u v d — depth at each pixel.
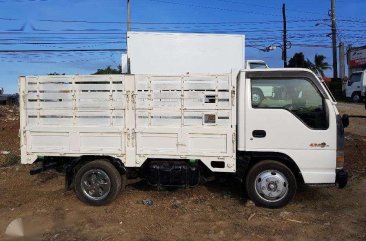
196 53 10.62
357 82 32.56
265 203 7.20
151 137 7.26
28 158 7.60
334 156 6.97
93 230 6.31
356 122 20.28
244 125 7.11
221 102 7.09
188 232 6.20
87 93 7.37
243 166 7.20
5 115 28.73
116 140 7.36
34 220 6.76
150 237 6.02
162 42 10.60
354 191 8.31
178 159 7.39
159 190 8.19
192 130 7.14
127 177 7.86
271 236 6.03
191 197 7.87
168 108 7.20
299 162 7.04
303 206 7.38
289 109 7.06
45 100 7.48
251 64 14.66
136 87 7.24
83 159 7.62
